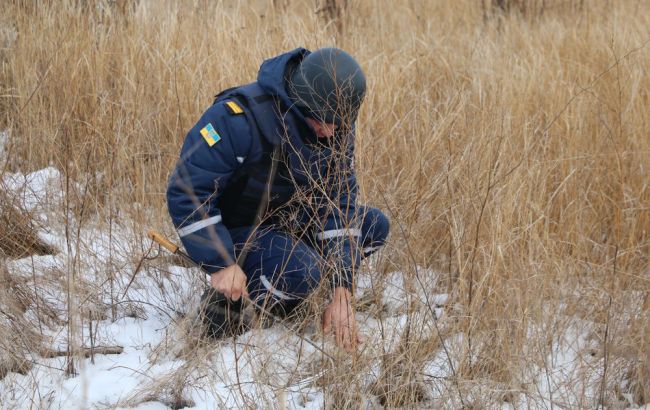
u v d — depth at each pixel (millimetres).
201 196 2822
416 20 6625
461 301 3041
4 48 4590
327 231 3006
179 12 5047
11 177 3869
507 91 4668
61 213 3643
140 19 4953
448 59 5398
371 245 3244
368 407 2707
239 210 2979
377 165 3912
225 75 4410
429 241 3594
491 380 2812
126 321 3143
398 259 3504
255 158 2857
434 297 3355
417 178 3711
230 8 5559
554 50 5617
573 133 4180
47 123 4148
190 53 4520
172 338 2953
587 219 3836
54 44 4539
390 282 3375
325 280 2965
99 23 4828
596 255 3719
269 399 2676
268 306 3057
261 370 2705
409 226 3486
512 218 3316
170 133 4141
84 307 3102
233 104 2844
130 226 3627
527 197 3439
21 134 4277
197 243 2832
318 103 2777
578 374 2848
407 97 4543
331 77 2756
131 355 2916
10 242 3500
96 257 3363
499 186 3373
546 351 2961
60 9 4828
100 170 3980
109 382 2738
